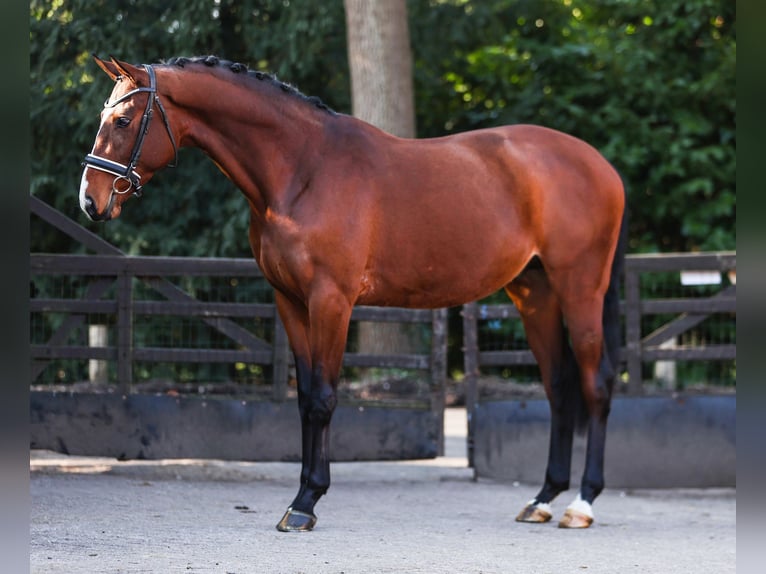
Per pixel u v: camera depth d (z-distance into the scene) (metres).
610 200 7.12
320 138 6.45
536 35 17.73
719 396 8.98
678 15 17.05
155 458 8.65
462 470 9.79
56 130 12.16
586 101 17.14
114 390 9.76
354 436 8.82
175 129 6.25
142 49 12.70
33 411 8.53
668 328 9.15
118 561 5.05
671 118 16.81
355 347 14.27
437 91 17.17
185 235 14.20
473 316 9.34
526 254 6.91
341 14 14.72
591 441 7.11
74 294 12.59
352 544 5.88
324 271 6.25
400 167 6.56
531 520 7.16
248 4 13.93
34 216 12.79
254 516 6.86
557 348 7.34
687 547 6.34
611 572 5.36
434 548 5.88
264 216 6.41
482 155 6.84
